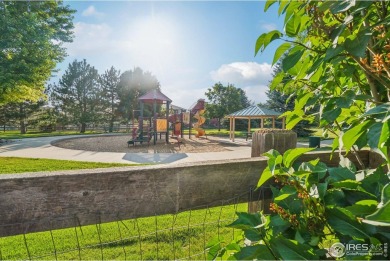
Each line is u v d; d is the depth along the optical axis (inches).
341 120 42.6
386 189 23.6
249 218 37.5
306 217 34.3
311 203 34.2
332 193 34.2
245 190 47.8
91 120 1214.9
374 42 36.3
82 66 1230.3
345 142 29.3
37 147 499.8
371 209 27.2
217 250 43.7
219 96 1316.4
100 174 37.9
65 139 708.7
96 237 94.5
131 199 39.6
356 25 34.4
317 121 43.8
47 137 783.7
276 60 37.3
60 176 35.8
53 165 271.0
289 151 36.2
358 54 29.4
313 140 204.8
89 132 1152.8
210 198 45.0
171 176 42.3
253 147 58.3
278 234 34.2
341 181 33.3
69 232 100.3
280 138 55.7
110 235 96.0
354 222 29.1
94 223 37.4
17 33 479.2
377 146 24.0
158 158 370.6
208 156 394.3
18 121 1085.8
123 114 1293.1
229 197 46.5
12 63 489.7
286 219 35.1
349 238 30.5
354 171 38.6
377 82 38.6
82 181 36.9
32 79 527.8
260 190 48.5
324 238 34.4
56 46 612.7
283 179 37.8
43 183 34.9
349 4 29.3
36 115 1123.3
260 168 49.1
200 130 775.7
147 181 40.8
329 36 34.6
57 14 626.8
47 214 35.0
